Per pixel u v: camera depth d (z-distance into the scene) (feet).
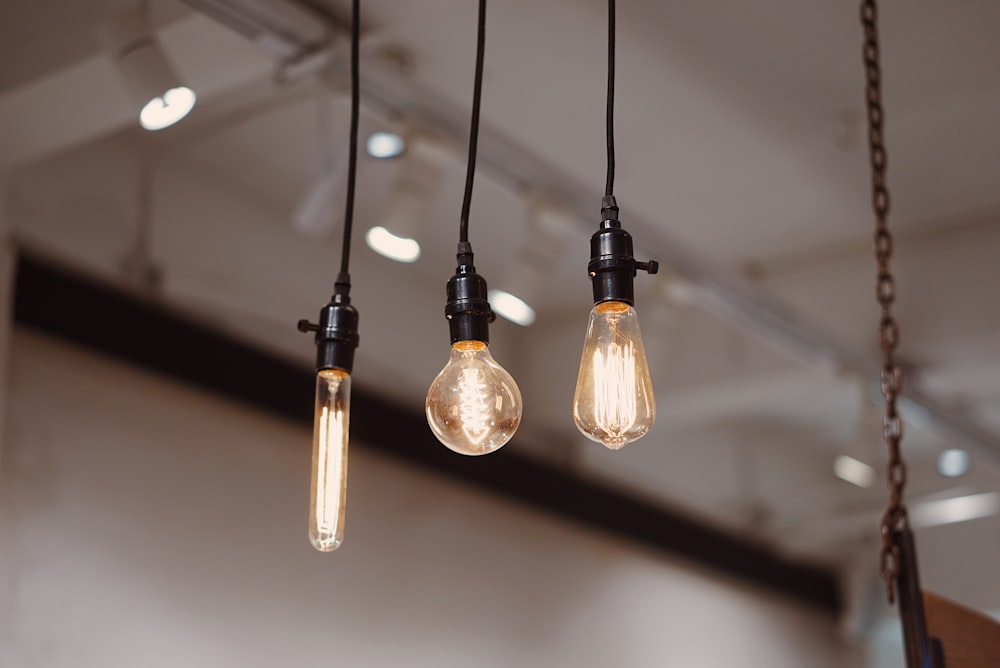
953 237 16.38
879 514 24.11
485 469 17.93
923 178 14.93
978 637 7.74
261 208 15.65
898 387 8.64
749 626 23.45
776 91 13.01
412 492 16.90
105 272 13.43
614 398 4.54
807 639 25.03
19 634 11.78
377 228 12.07
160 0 9.97
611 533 20.34
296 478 15.25
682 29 11.99
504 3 11.57
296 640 14.65
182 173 14.73
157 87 9.61
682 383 18.20
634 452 21.27
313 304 16.03
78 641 12.30
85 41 10.12
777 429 24.22
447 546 17.22
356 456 16.19
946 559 26.32
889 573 7.80
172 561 13.47
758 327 15.90
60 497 12.53
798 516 24.18
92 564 12.64
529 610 18.38
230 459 14.46
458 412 4.63
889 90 13.05
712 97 13.14
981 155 14.39
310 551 15.19
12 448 12.21
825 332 15.90
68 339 12.89
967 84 12.92
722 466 23.47
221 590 13.92
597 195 13.03
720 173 14.69
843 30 12.00
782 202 15.42
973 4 11.59
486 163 12.56
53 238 12.93
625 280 4.72
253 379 14.78
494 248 16.89
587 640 19.36
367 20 10.47
